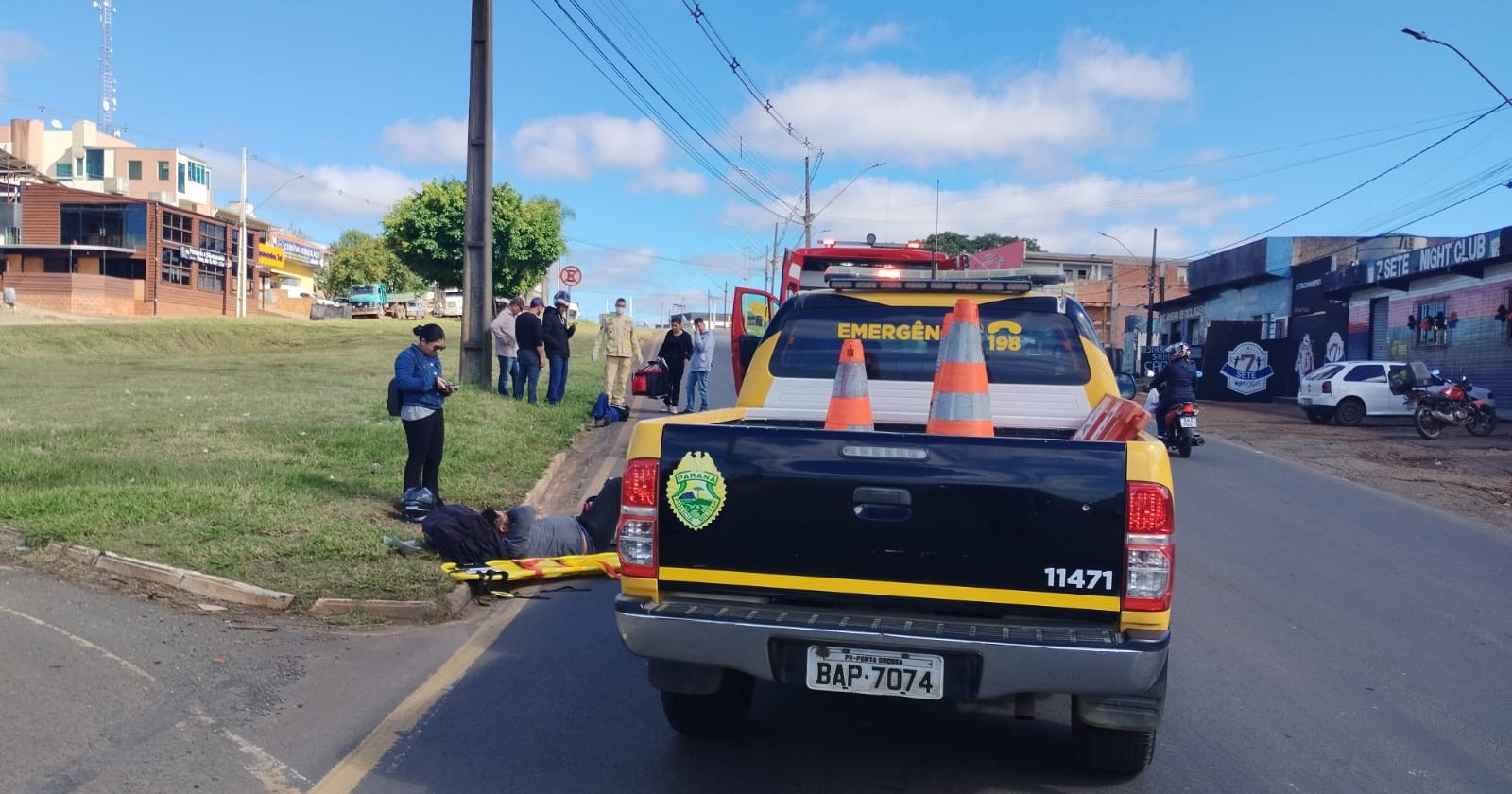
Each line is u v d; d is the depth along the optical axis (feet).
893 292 20.35
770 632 12.85
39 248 170.40
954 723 17.15
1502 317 81.97
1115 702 12.92
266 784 14.14
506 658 19.71
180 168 257.55
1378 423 79.15
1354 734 17.11
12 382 62.08
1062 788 14.75
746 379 20.38
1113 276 182.09
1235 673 20.07
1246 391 112.06
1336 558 30.66
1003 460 12.58
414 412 28.68
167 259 179.22
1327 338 110.63
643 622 13.29
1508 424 77.66
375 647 19.93
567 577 25.21
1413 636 22.85
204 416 43.70
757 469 13.24
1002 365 19.65
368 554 24.49
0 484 28.09
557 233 164.25
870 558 12.92
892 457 12.84
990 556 12.59
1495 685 19.74
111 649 18.35
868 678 12.75
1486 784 15.33
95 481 28.73
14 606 19.94
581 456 44.45
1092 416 17.33
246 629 20.13
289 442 37.40
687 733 16.15
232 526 25.54
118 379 65.57
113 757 14.56
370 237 272.51
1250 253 128.67
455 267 155.02
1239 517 36.83
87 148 256.52
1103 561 12.34
